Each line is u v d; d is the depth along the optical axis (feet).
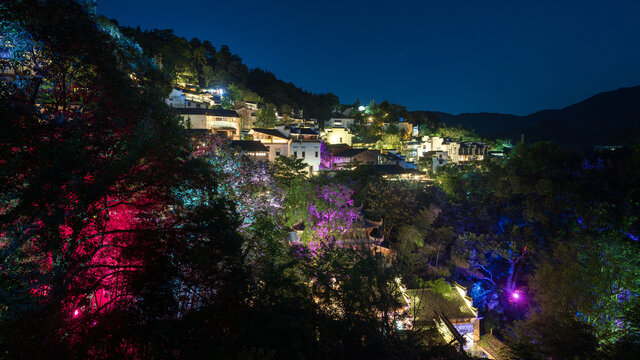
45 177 21.80
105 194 27.27
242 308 30.09
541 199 101.71
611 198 83.15
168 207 34.24
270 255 45.11
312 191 95.04
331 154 242.99
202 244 31.24
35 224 24.90
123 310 27.27
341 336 32.83
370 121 381.60
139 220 34.12
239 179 58.85
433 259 118.32
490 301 98.94
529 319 66.90
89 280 28.14
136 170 29.09
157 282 27.99
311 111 400.26
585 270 63.31
